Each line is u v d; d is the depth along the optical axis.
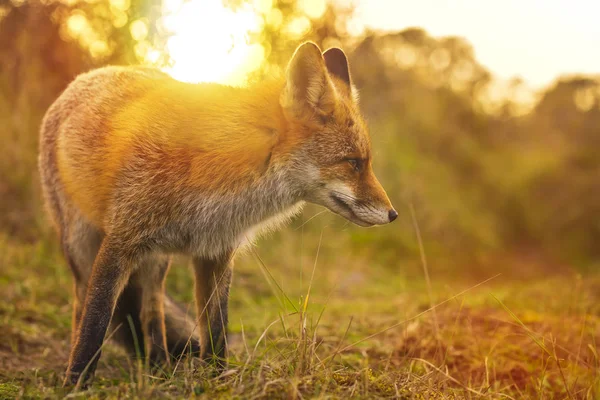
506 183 23.27
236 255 6.20
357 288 12.09
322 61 5.45
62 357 6.55
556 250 21.88
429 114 21.72
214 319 5.66
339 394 4.21
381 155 17.61
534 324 7.50
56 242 10.90
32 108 11.92
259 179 5.47
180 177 5.27
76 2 11.62
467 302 9.11
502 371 6.14
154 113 5.48
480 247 18.20
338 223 15.25
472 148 23.53
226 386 4.38
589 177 24.50
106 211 5.48
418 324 7.27
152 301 6.02
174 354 6.02
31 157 11.78
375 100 18.69
